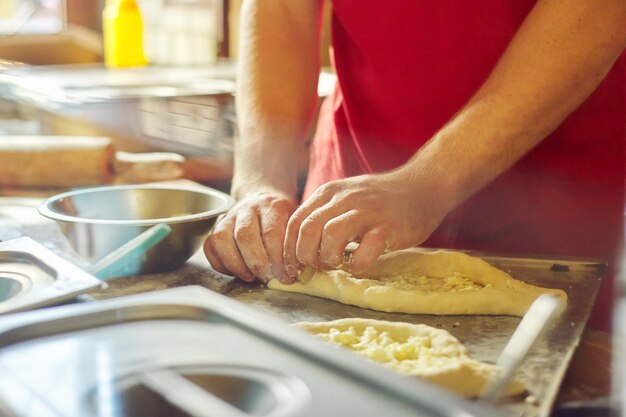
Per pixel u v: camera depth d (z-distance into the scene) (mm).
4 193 1513
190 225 997
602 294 1100
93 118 1950
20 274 828
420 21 1271
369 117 1393
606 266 1050
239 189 1171
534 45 1036
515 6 1214
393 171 1038
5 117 2127
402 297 912
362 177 1012
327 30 2621
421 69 1299
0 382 485
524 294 914
